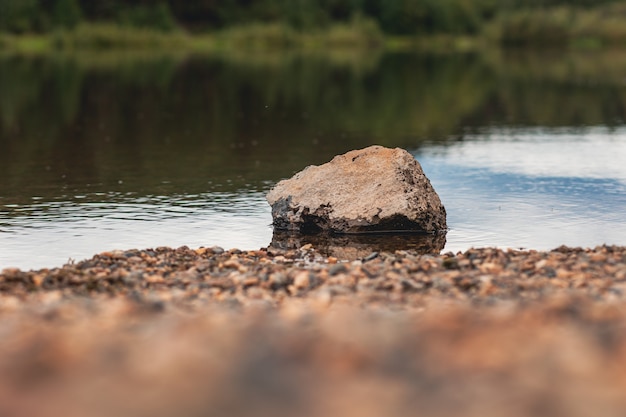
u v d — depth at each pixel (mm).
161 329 8773
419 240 22125
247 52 112000
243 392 6512
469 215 24547
